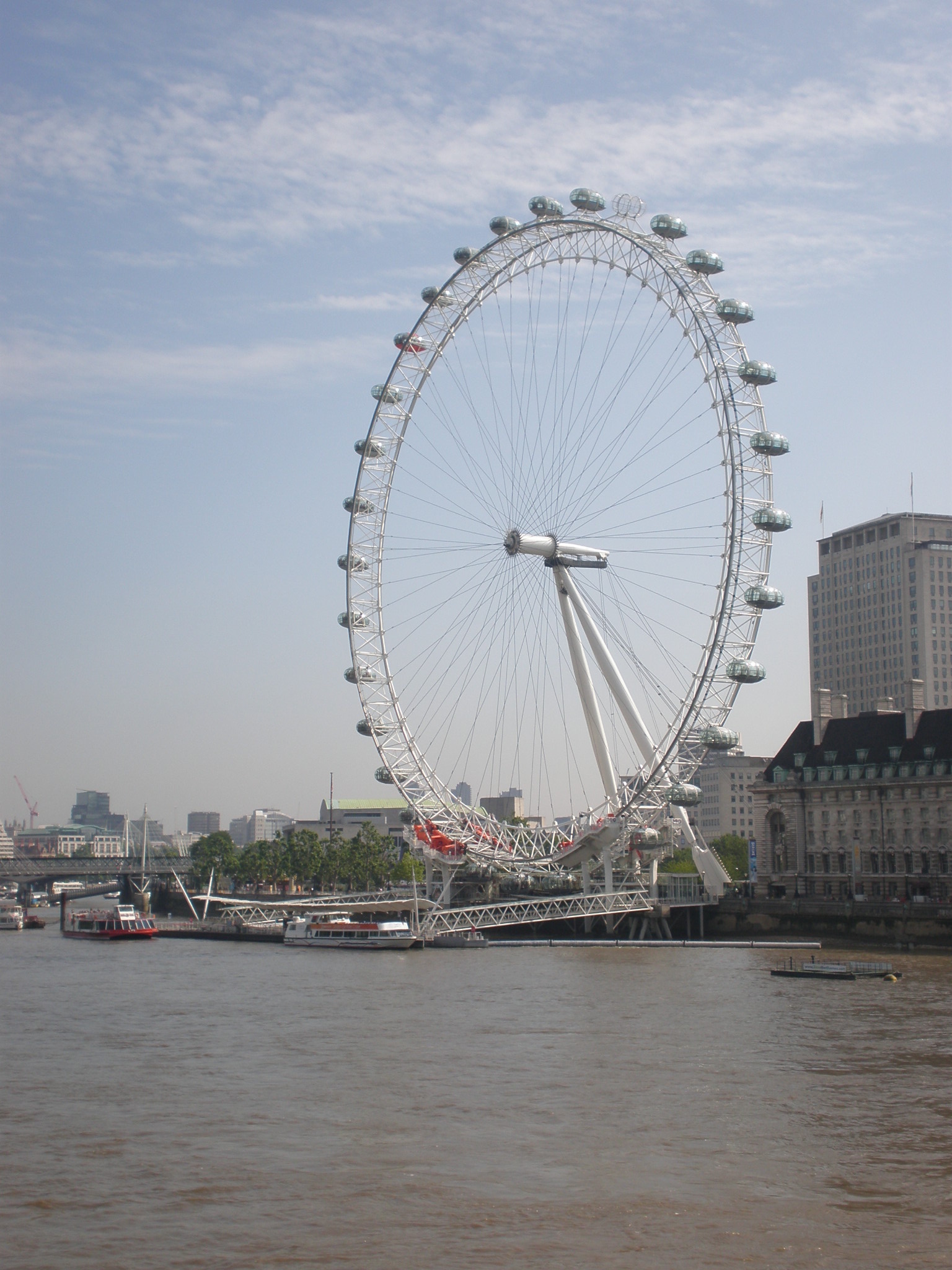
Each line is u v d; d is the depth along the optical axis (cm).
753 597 17238
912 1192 6347
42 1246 5709
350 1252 5631
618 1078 8756
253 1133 7462
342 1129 7519
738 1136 7300
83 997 13325
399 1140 7269
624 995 12762
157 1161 6912
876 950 17300
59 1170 6788
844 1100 8094
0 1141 7331
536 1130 7444
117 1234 5850
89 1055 9819
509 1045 10031
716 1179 6556
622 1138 7281
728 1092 8331
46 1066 9412
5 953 19075
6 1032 10956
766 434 17300
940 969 14662
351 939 19350
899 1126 7500
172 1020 11550
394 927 19000
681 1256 5581
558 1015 11475
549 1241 5738
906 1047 9756
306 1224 5959
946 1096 8200
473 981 14238
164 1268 5466
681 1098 8169
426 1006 12156
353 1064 9350
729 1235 5816
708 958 16600
